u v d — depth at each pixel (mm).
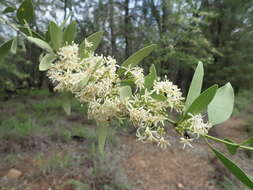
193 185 4750
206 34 14602
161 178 4926
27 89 11641
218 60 14422
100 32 960
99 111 864
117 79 897
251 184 689
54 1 8992
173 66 11797
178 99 867
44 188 3926
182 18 8102
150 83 877
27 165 4559
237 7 14672
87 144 5578
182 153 6004
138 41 11305
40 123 6922
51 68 890
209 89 770
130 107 837
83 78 845
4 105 8812
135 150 5957
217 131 7875
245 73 13906
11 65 7160
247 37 14797
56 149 5312
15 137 5387
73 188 3982
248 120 8500
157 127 861
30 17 1104
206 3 12773
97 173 4258
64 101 920
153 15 10922
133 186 4336
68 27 953
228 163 733
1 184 3910
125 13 12156
